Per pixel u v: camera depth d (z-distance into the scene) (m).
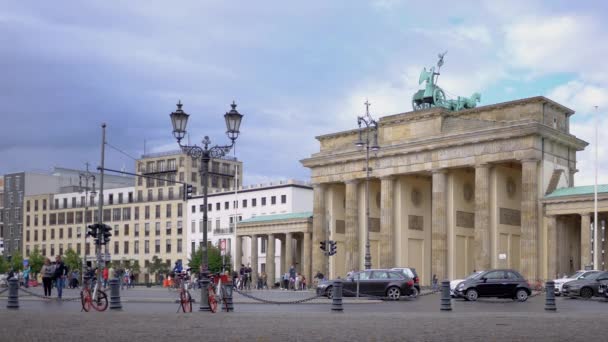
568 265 98.12
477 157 100.38
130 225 195.25
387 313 42.31
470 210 108.88
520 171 106.81
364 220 117.50
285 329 28.66
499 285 63.09
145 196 194.50
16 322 32.16
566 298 69.19
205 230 44.62
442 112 105.31
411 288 67.00
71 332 26.94
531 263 93.81
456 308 51.19
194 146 48.53
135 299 62.50
